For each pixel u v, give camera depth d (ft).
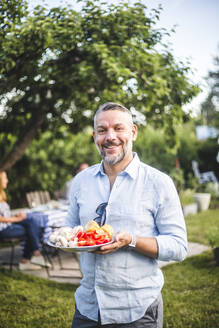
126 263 4.42
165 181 4.60
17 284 12.35
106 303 4.47
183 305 10.19
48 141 24.80
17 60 12.68
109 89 14.69
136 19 12.84
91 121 19.06
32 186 24.88
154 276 4.62
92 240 4.31
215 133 45.03
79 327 4.75
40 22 11.38
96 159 26.99
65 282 12.89
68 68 13.56
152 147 33.45
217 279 12.05
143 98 15.06
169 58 14.17
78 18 12.27
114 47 12.01
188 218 25.48
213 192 36.17
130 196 4.60
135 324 4.41
